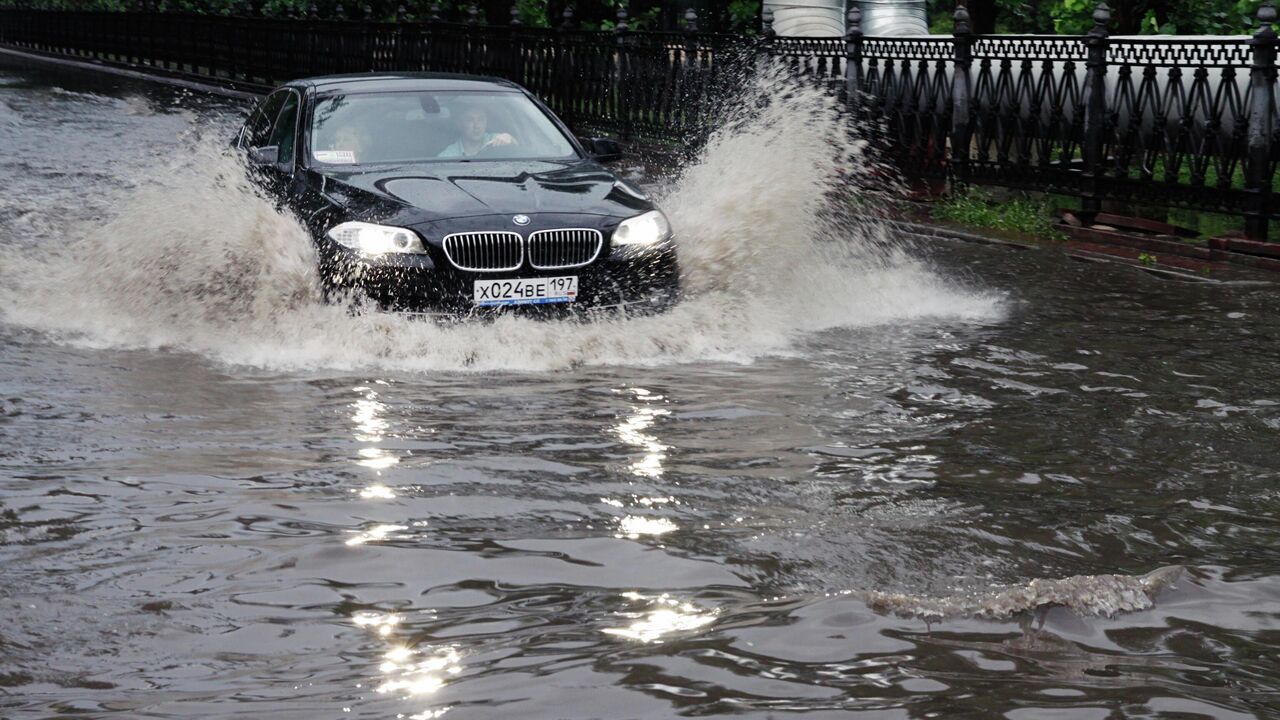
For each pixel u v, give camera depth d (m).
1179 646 2.83
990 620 2.95
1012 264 9.19
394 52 20.53
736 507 3.91
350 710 2.47
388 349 6.09
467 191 6.80
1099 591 3.13
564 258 6.54
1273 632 2.94
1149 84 10.01
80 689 2.61
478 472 4.23
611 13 24.03
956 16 11.54
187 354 6.02
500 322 6.39
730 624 2.90
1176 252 9.59
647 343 6.31
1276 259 8.99
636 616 2.99
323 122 7.73
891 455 4.55
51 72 30.27
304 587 3.18
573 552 3.46
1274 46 9.03
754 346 6.43
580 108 16.23
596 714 2.42
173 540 3.53
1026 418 5.13
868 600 3.04
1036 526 3.80
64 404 5.06
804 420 5.02
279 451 4.45
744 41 13.62
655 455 4.48
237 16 25.98
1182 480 4.34
